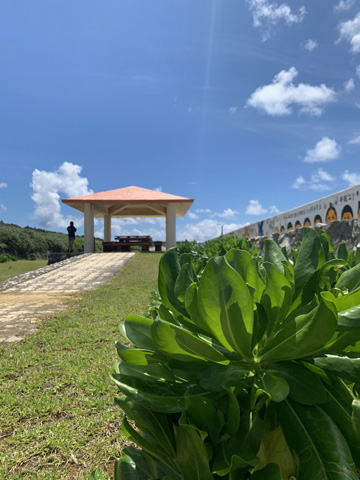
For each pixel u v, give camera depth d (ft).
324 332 2.26
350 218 36.58
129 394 2.56
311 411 2.43
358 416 2.14
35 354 15.03
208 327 2.57
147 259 62.59
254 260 3.10
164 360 2.93
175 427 2.81
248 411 2.61
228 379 2.51
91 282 39.37
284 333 2.63
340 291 3.13
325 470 2.14
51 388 11.67
